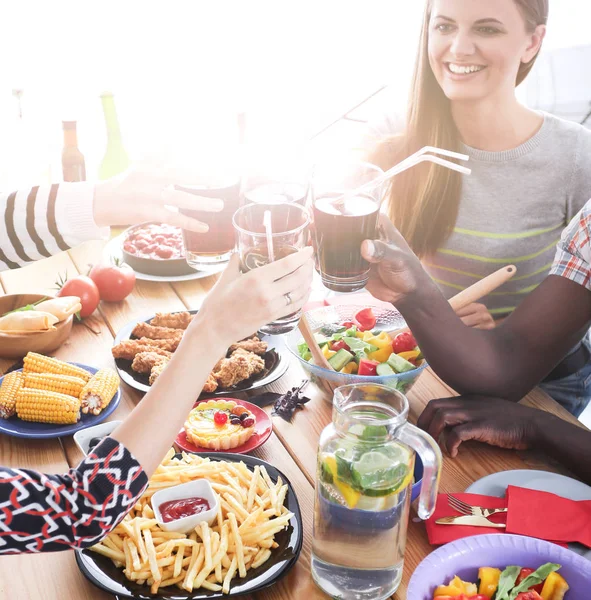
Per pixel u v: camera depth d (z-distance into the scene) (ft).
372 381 4.75
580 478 4.51
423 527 4.00
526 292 7.38
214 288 3.50
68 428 4.72
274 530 3.70
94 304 6.12
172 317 5.89
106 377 5.04
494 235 7.17
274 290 3.24
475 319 6.00
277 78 13.43
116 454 3.13
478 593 3.37
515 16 6.20
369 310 5.44
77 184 4.51
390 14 13.75
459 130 7.05
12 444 4.66
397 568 3.49
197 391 3.27
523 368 5.30
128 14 12.51
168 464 4.17
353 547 3.38
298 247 3.69
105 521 3.11
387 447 3.35
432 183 7.00
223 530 3.67
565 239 5.52
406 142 7.13
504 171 6.99
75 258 7.15
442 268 7.47
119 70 12.73
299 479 4.36
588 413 9.23
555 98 8.78
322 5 13.42
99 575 3.50
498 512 4.03
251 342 5.58
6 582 3.60
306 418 4.95
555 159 6.98
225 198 4.22
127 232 7.41
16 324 5.46
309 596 3.55
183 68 13.07
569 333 5.43
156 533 3.65
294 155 10.74
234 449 4.53
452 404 4.92
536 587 3.38
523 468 4.58
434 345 5.16
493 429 4.69
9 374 5.04
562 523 3.89
